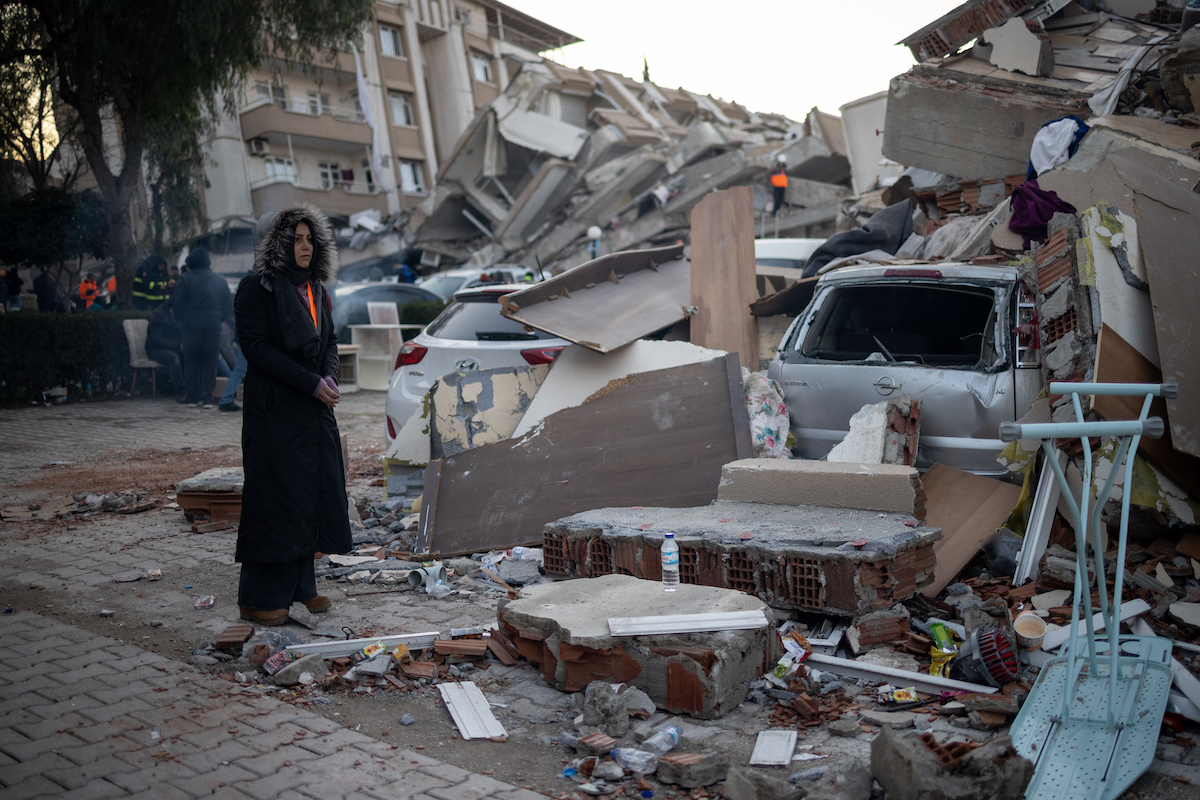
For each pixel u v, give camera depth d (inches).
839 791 105.7
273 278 171.8
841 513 182.2
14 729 131.0
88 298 850.8
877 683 143.2
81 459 384.8
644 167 1167.6
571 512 226.1
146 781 115.0
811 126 1077.8
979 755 104.3
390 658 156.6
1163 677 124.2
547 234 1244.5
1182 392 174.6
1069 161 276.2
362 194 1544.0
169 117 732.0
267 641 163.3
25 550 242.7
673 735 123.7
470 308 306.2
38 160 936.3
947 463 203.8
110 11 645.3
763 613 143.2
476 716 136.1
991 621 152.5
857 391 217.0
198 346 540.1
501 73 1840.6
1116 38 382.3
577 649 141.3
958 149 380.2
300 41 781.9
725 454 221.1
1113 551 171.9
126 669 155.6
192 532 262.1
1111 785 105.8
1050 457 110.4
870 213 488.7
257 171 1453.0
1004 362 198.1
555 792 114.0
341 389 615.5
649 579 177.8
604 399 240.5
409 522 257.9
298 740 128.1
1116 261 193.0
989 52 387.2
